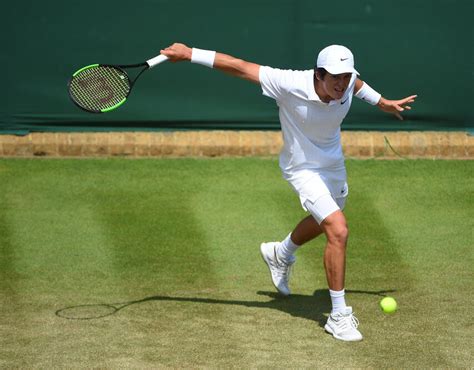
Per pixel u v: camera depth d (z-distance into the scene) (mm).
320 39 37375
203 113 38062
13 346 19734
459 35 37469
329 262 20312
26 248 26984
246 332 20594
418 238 27953
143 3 37188
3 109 37875
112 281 24172
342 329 20125
